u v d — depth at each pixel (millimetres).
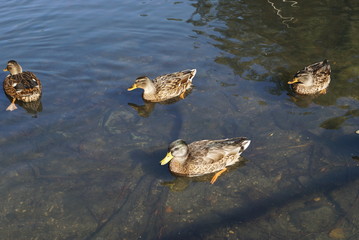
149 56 14180
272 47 14383
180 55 14172
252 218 7676
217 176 8891
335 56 13617
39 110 11070
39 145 9578
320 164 8938
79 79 12742
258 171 8891
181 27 16203
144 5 18719
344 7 17469
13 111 11055
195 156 8875
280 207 7898
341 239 7129
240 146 9125
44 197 8125
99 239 7238
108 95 11930
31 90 11359
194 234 7340
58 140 9781
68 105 11328
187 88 12273
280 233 7332
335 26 15734
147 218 7703
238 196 8250
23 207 7887
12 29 16016
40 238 7242
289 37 15055
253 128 10234
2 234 7297
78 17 17297
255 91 11906
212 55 14047
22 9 18219
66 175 8711
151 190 8422
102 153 9391
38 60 13797
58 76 12867
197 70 13172
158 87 11664
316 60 13414
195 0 19203
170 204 8078
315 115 10656
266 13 17266
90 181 8570
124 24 16625
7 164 8930
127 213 7809
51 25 16469
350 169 8727
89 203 8023
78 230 7426
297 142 9656
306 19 16500
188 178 8969
